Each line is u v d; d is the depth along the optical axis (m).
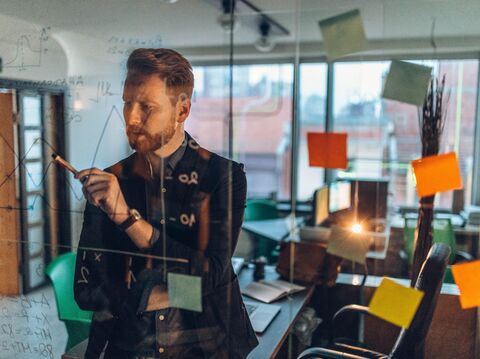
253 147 4.06
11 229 1.35
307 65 2.22
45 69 1.28
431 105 1.30
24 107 1.30
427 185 1.17
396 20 1.44
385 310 1.11
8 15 1.31
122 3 1.23
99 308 1.29
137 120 1.21
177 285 1.19
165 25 1.25
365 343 1.51
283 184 3.96
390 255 1.58
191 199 1.20
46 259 1.33
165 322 1.22
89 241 1.27
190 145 1.22
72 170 1.27
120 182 1.23
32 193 1.31
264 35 2.34
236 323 1.29
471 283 1.12
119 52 1.23
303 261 1.84
